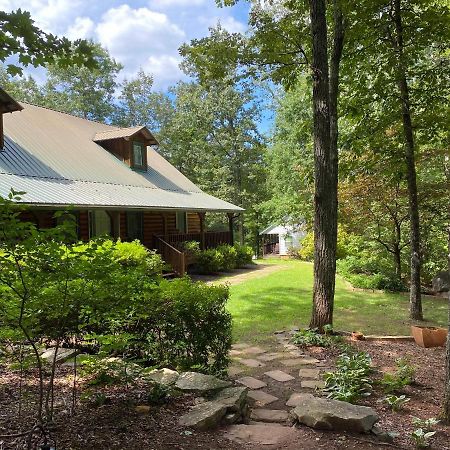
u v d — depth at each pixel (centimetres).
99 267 304
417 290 939
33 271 274
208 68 825
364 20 878
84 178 1345
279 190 2967
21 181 1068
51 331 401
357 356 553
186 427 333
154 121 4100
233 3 891
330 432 348
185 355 495
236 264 1950
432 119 938
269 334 771
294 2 826
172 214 1936
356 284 1377
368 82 995
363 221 1473
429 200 1291
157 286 452
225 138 3044
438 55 1120
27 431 288
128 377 410
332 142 777
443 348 698
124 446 295
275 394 479
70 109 3284
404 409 428
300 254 2558
